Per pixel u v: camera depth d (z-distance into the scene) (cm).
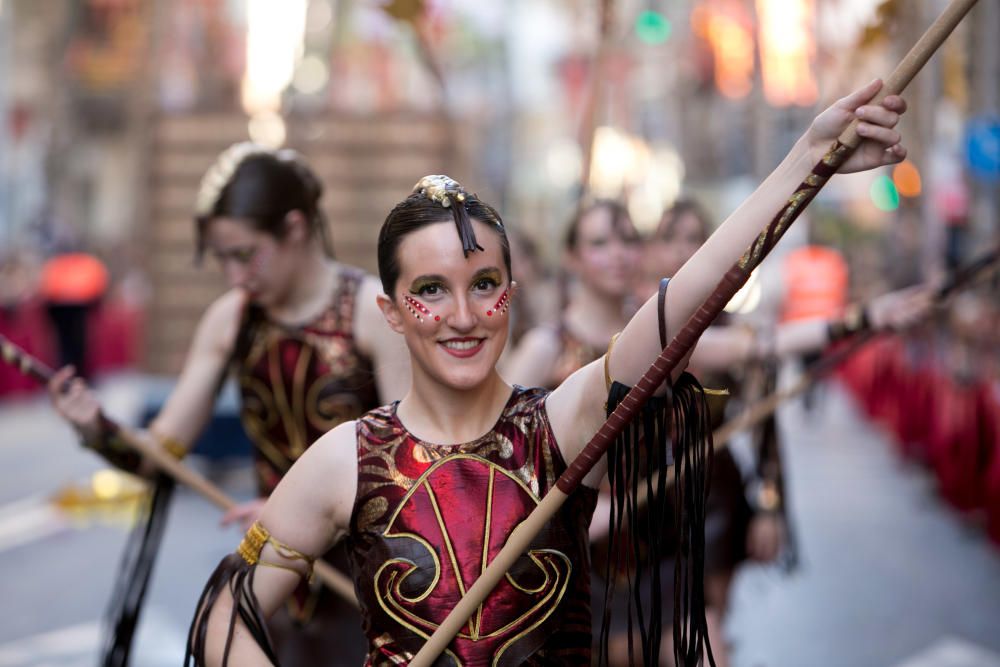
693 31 3684
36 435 2556
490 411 454
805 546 1530
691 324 410
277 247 692
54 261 3300
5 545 1538
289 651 706
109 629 727
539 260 1306
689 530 446
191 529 1589
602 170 2825
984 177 2230
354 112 2156
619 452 444
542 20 4609
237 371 723
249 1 2598
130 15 5375
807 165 416
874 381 2533
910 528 1631
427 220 439
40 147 5347
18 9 5259
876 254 3419
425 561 436
